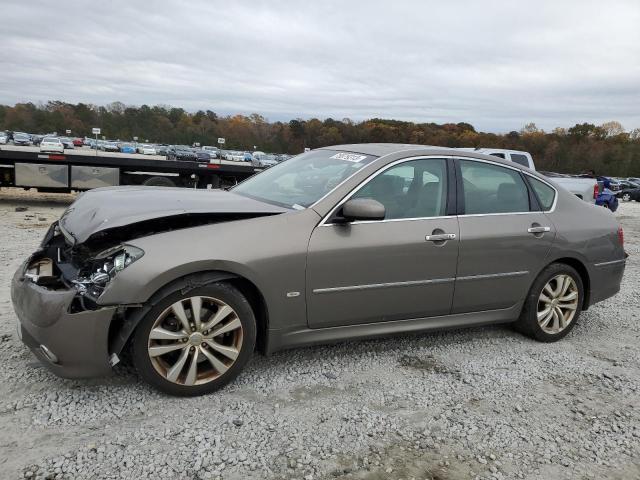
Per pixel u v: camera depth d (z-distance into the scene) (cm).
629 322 523
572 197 471
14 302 313
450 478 258
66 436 269
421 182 389
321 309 346
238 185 459
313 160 434
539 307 443
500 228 407
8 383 316
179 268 293
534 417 321
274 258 322
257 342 350
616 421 322
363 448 277
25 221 997
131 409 297
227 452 265
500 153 1075
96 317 284
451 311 400
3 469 240
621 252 484
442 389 349
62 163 1251
